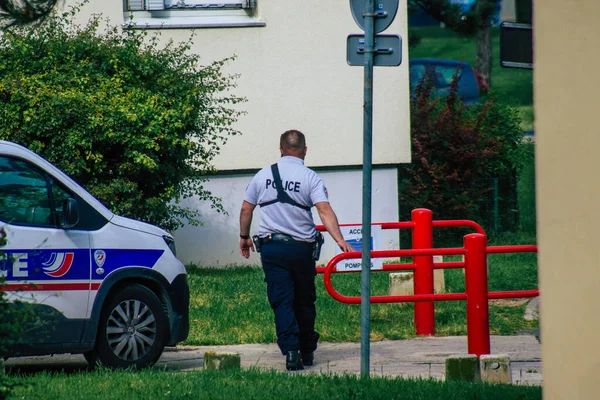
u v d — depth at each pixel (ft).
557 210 53.88
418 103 238.27
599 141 51.21
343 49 209.05
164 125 164.35
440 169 229.86
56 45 164.96
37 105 153.58
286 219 106.32
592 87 51.67
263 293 161.38
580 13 52.42
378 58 95.45
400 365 112.57
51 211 100.22
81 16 197.36
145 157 159.33
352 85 209.87
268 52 206.28
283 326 107.14
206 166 181.47
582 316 52.26
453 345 126.93
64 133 155.33
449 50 606.55
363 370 97.04
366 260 96.68
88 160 159.43
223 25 203.92
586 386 51.96
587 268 51.96
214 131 180.65
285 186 106.22
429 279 134.21
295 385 91.76
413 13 300.81
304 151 108.99
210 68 179.01
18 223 97.55
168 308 108.47
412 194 229.04
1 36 188.03
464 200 230.68
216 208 202.80
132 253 105.09
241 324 138.72
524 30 102.42
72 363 117.60
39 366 114.93
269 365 113.19
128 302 104.63
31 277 97.04
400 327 139.13
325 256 206.90
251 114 206.28
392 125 211.61
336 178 210.79
